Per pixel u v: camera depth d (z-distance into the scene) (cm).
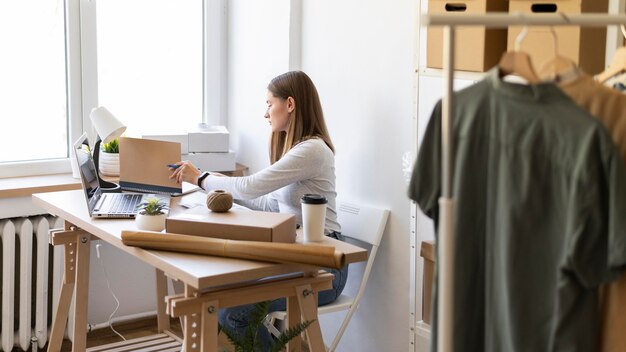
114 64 387
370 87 331
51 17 370
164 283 371
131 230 243
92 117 319
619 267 137
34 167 372
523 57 149
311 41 361
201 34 410
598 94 147
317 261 225
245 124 403
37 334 353
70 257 314
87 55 377
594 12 216
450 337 136
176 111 408
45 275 352
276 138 328
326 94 355
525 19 133
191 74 410
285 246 227
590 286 140
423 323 283
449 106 133
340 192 352
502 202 147
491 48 230
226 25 411
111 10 383
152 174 312
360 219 333
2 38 358
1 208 341
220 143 387
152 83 399
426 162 156
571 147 140
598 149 137
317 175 310
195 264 226
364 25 331
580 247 138
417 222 284
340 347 361
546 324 146
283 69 370
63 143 381
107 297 386
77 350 313
